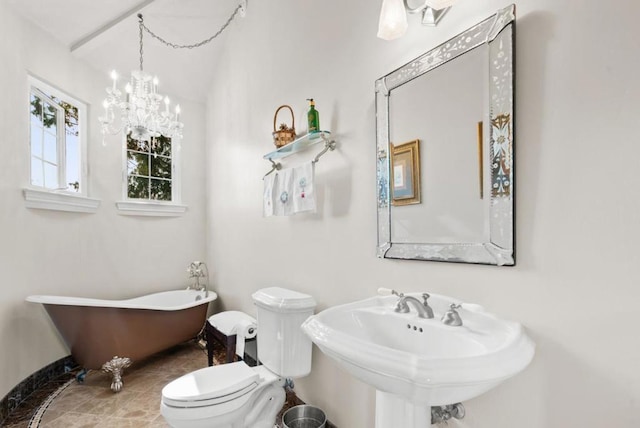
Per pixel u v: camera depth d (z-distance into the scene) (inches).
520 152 41.4
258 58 106.7
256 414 68.8
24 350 90.6
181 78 141.0
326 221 75.6
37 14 95.0
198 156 152.7
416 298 50.6
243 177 117.0
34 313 94.5
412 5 56.4
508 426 42.5
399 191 57.8
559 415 37.9
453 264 49.5
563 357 37.6
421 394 32.0
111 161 125.3
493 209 44.0
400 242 57.6
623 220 33.6
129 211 129.3
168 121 109.3
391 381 33.2
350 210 68.9
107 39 110.2
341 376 70.6
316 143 79.4
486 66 44.8
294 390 86.9
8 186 86.8
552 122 38.6
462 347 40.9
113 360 95.0
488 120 44.6
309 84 82.0
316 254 78.7
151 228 136.8
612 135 34.3
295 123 87.7
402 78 57.1
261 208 104.6
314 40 80.3
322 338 40.3
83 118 117.0
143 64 130.0
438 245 51.4
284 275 91.6
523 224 41.1
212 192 146.2
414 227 55.2
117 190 126.9
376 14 63.2
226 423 60.5
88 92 117.6
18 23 90.9
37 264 96.0
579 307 36.5
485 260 44.9
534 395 40.0
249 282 111.8
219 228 138.6
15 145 89.4
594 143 35.5
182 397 57.8
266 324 77.4
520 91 41.4
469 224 47.2
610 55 34.4
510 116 41.9
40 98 102.0
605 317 34.7
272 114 98.8
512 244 41.9
